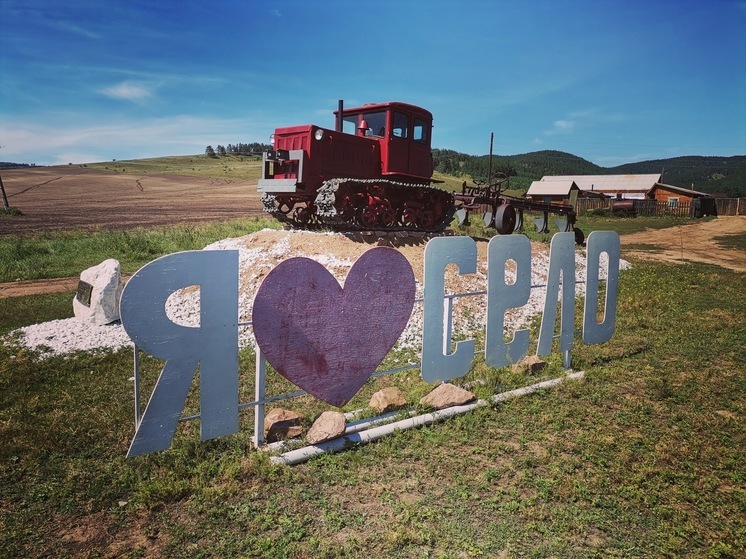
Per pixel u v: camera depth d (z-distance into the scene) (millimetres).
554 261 5801
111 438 4207
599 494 3520
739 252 20281
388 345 4684
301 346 4098
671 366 6312
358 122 13062
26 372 5770
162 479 3547
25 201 48906
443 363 5027
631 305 9547
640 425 4648
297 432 4254
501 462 3936
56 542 2971
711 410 5008
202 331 3645
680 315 8984
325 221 11773
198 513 3246
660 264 16156
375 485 3564
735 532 3152
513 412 4871
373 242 10898
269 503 3336
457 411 4773
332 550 2885
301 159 11195
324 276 4152
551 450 4113
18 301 9695
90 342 6965
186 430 4344
